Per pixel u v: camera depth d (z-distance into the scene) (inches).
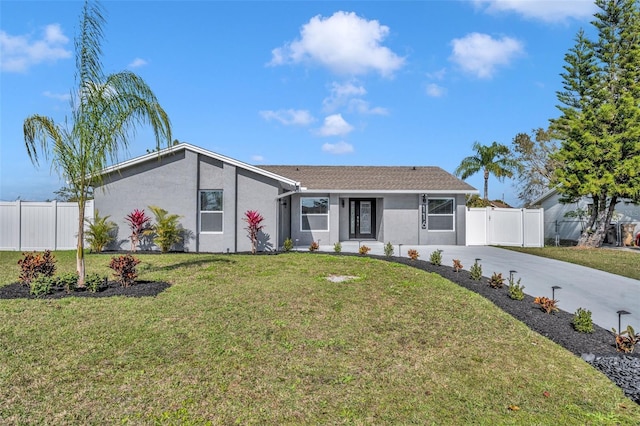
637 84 800.9
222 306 299.4
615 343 257.4
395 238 802.8
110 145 360.5
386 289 365.1
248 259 530.0
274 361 213.3
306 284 377.7
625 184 789.2
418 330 266.4
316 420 163.0
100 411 161.9
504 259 618.5
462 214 804.6
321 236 793.6
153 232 621.0
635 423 167.6
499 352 236.2
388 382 196.9
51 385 179.6
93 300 305.1
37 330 239.6
